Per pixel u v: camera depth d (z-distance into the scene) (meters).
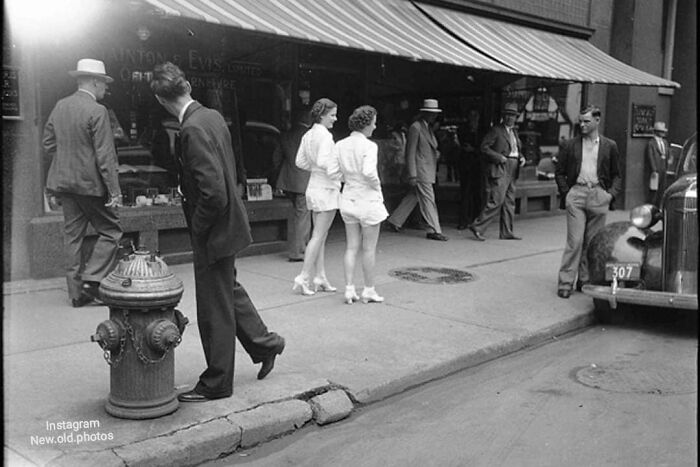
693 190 6.54
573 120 15.27
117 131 8.30
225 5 7.39
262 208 9.41
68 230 6.63
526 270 9.30
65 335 5.89
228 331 4.64
